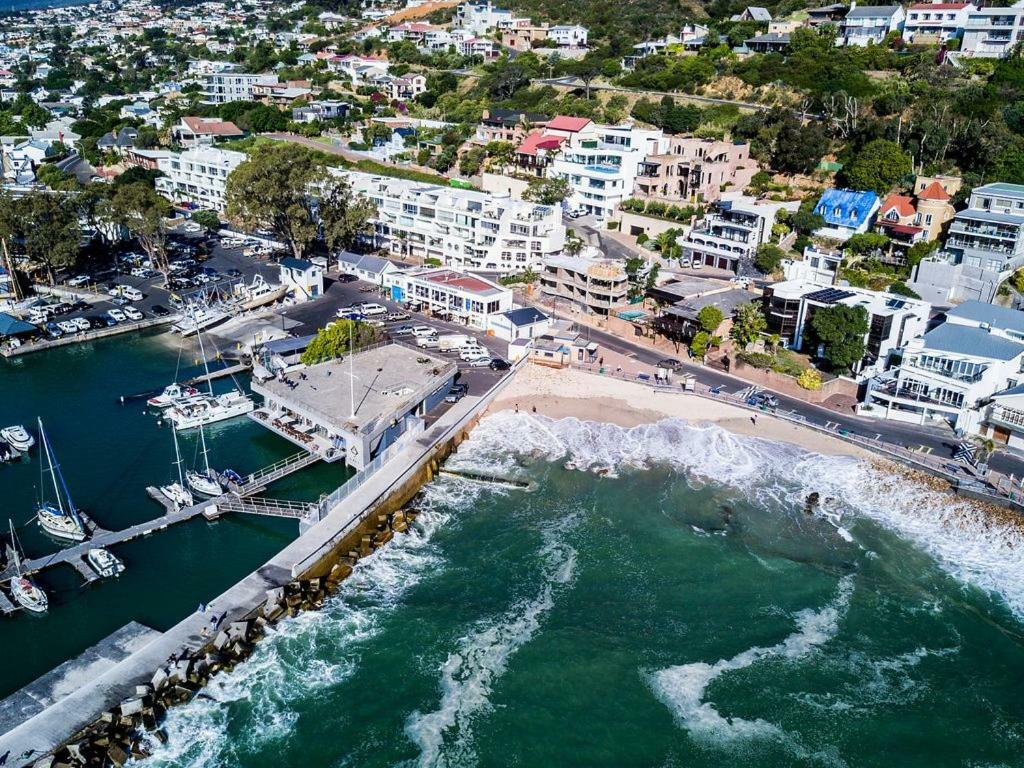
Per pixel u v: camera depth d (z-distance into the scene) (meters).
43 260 160.38
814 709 70.06
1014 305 136.38
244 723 67.12
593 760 64.81
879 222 158.50
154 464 103.50
